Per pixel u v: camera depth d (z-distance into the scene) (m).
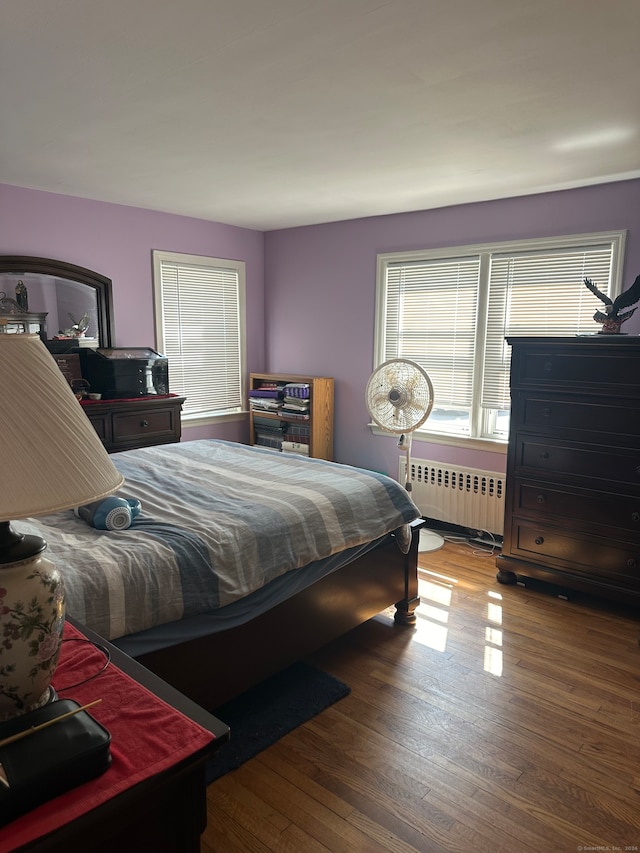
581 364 3.00
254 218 4.68
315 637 2.40
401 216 4.36
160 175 3.37
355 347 4.77
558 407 3.11
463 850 1.64
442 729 2.15
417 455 4.47
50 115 2.39
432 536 4.20
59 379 0.91
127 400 3.97
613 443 2.94
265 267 5.36
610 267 3.47
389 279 4.51
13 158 3.03
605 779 1.91
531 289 3.80
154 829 0.94
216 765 1.94
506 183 3.46
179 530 2.05
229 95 2.17
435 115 2.37
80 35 1.74
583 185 3.48
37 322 3.87
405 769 1.95
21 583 0.93
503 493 3.97
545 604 3.19
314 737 2.10
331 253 4.83
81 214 4.01
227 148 2.83
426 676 2.50
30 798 0.79
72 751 0.85
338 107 2.30
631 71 1.96
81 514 2.18
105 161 3.08
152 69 1.98
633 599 2.94
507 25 1.67
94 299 4.16
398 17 1.63
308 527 2.32
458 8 1.58
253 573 2.06
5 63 1.92
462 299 4.13
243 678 2.10
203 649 1.94
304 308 5.09
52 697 1.05
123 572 1.75
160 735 0.97
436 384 4.34
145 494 2.52
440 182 3.45
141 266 4.41
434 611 3.11
